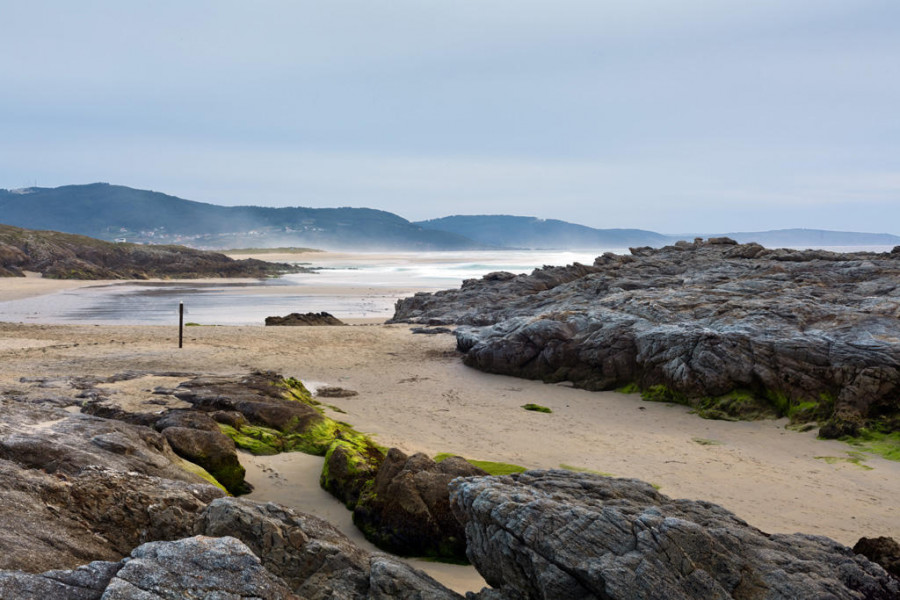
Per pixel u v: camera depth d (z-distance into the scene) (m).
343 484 12.87
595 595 6.86
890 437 18.94
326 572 7.69
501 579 7.69
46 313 51.41
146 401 17.11
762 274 35.62
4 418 10.90
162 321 47.69
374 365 29.47
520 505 7.66
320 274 111.81
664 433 19.97
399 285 83.25
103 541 7.36
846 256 38.22
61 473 8.41
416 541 10.83
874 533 12.34
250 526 7.89
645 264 42.91
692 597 6.62
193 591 5.73
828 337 22.11
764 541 7.80
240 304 59.75
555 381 26.72
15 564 6.14
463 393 24.78
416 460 12.05
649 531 7.23
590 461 16.77
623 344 25.88
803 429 20.25
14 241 99.06
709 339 23.52
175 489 8.72
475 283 51.84
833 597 6.65
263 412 16.81
